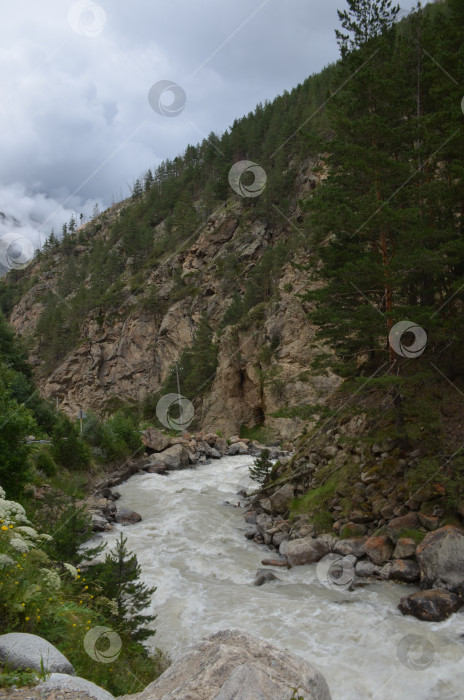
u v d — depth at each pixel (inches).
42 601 267.4
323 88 3998.5
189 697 112.7
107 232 7071.9
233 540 767.7
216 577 619.5
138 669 312.0
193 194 5565.9
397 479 716.0
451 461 662.5
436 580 529.7
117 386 3895.2
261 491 960.9
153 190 6058.1
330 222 730.8
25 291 6850.4
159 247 4785.9
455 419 725.3
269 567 647.8
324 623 474.0
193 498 1026.7
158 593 560.7
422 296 828.6
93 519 820.6
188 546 738.8
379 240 791.7
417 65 866.8
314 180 3408.0
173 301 3964.1
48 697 153.1
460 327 708.7
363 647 424.5
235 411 2401.6
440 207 816.9
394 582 563.2
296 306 2258.9
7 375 1476.4
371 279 713.6
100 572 411.2
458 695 352.8
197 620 492.4
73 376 4136.3
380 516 681.0
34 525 464.1
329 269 829.8
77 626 279.6
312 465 876.6
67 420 1132.5
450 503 620.4
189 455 1435.8
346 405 840.9
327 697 123.9
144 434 1457.9
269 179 3801.7
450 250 670.5
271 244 3715.6
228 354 2527.1
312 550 655.8
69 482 992.2
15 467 665.6
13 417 680.4
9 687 160.7
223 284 3668.8
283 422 2031.3
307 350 2095.2
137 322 4013.3
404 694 357.4
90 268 5757.9
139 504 992.2
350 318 754.8
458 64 800.3
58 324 4722.0
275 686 113.7
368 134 750.5
